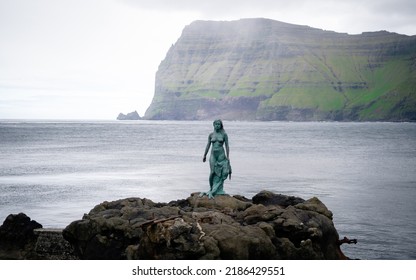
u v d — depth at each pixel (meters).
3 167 96.50
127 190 70.06
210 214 29.12
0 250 33.28
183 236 25.95
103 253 28.94
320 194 69.06
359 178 86.25
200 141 190.50
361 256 40.41
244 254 26.12
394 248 42.56
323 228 30.17
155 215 30.03
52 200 61.62
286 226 28.94
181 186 74.06
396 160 120.81
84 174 87.12
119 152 136.50
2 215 52.66
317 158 124.75
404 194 69.31
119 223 29.41
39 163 104.50
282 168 101.19
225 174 33.75
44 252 31.00
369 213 56.09
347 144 181.88
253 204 32.66
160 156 124.44
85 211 54.97
